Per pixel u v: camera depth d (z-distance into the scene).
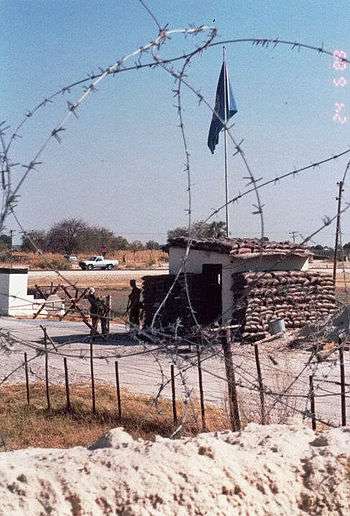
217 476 5.18
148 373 17.48
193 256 23.92
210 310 23.31
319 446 6.05
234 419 9.09
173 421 10.98
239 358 13.26
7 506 4.52
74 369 18.45
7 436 11.12
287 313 22.20
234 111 14.17
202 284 23.42
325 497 5.38
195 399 12.94
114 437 6.15
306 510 5.31
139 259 80.25
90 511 4.67
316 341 10.09
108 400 14.04
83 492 4.76
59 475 4.93
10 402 13.90
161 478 5.00
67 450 5.76
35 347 8.20
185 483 5.03
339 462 5.66
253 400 9.91
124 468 5.07
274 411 9.77
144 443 5.68
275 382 10.87
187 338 8.25
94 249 67.81
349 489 5.48
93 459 5.24
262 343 20.31
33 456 5.57
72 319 31.75
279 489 5.32
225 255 22.78
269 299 21.84
